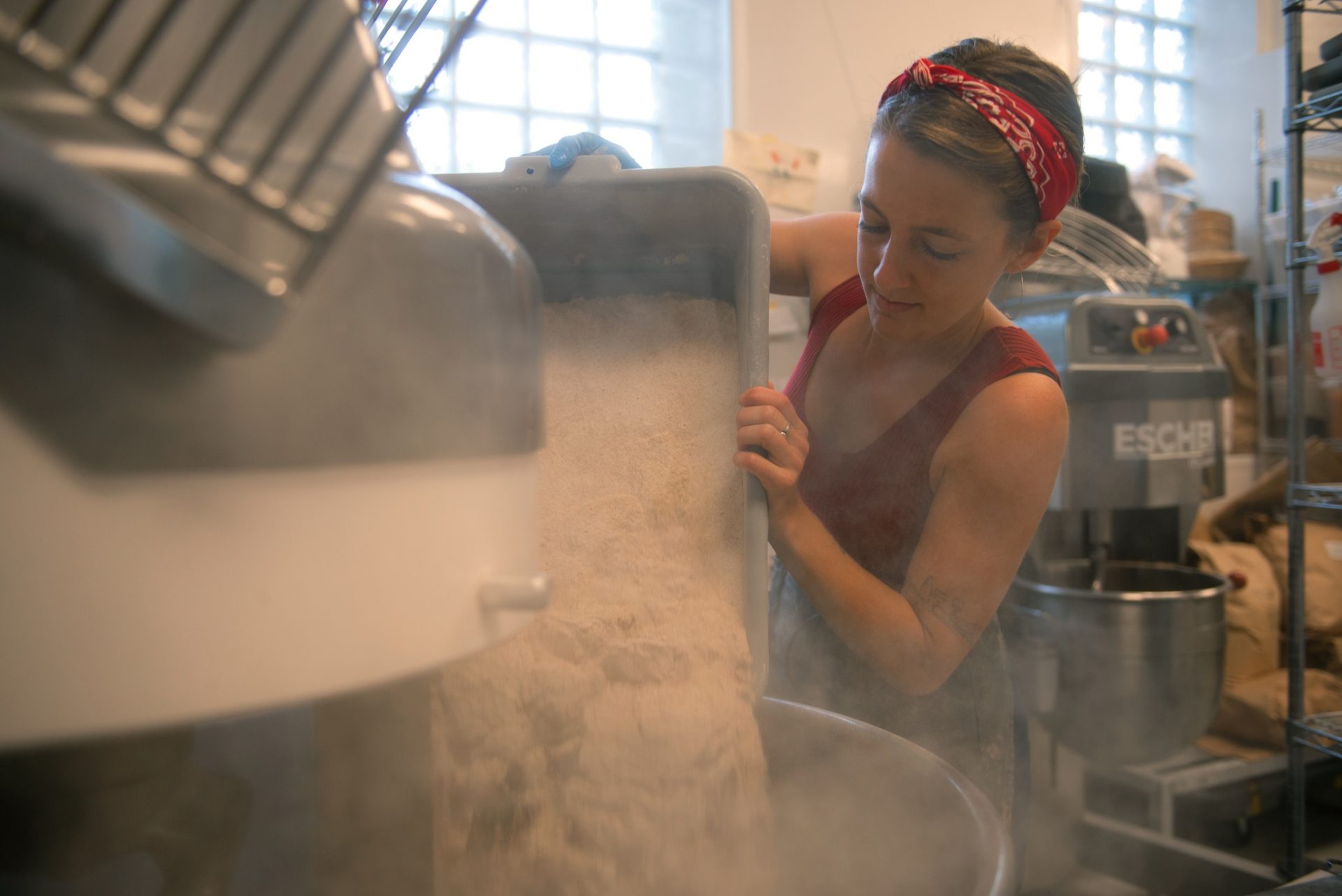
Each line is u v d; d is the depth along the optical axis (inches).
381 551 11.5
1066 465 62.6
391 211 11.6
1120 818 70.2
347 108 10.4
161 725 10.2
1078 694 62.3
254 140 11.3
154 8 11.3
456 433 12.2
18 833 13.4
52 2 9.9
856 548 37.6
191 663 10.3
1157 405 62.2
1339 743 53.9
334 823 19.2
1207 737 74.2
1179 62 106.3
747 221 25.8
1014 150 27.3
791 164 71.0
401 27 22.0
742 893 23.2
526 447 13.8
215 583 10.4
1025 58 29.1
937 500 33.9
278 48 10.1
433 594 12.1
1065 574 68.7
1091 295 63.1
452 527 12.3
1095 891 63.9
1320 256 54.4
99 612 10.0
